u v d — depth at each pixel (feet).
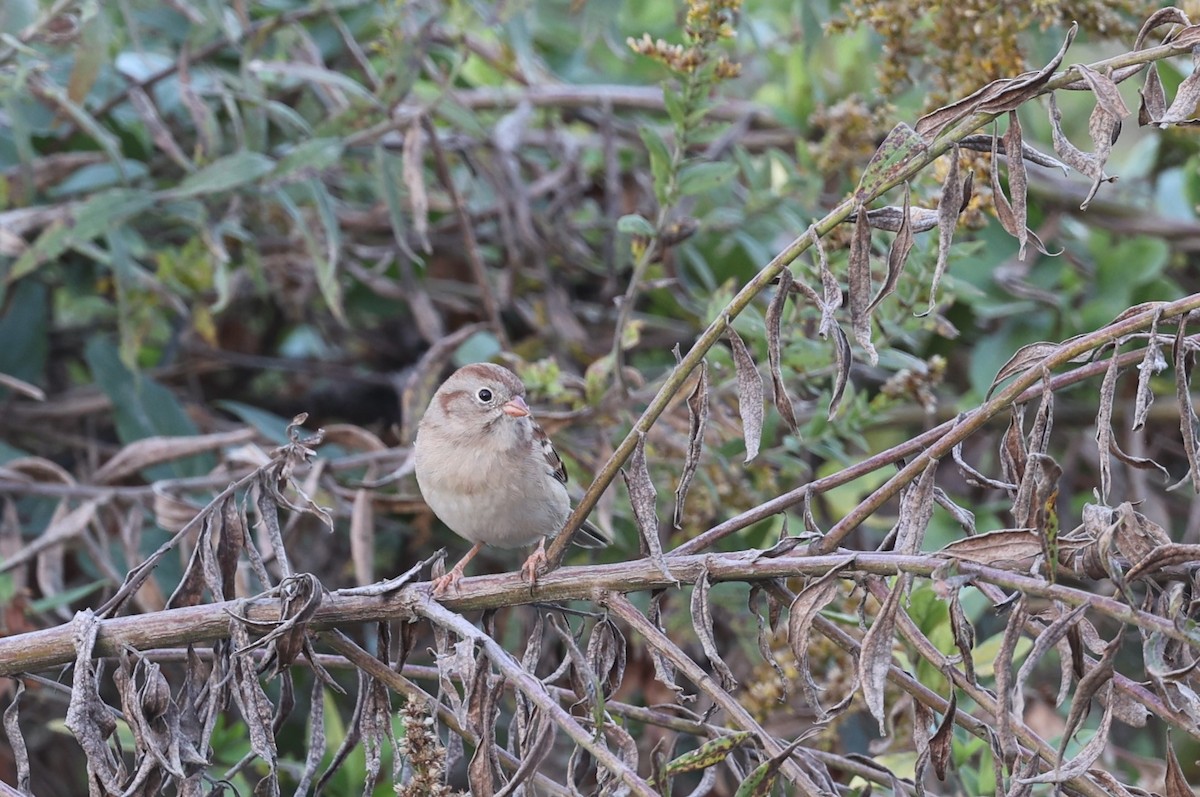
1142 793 17.25
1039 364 16.11
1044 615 16.87
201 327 35.83
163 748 17.83
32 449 37.14
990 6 26.89
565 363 36.27
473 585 18.80
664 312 39.58
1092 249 37.55
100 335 38.11
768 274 16.24
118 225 31.96
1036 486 15.37
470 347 34.83
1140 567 14.99
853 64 37.14
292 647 17.75
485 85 43.04
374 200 40.70
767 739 16.11
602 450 30.55
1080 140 44.37
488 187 39.14
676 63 26.37
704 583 17.29
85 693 17.63
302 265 38.78
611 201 37.52
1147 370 15.76
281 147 36.09
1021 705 16.55
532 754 16.06
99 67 30.01
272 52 37.76
